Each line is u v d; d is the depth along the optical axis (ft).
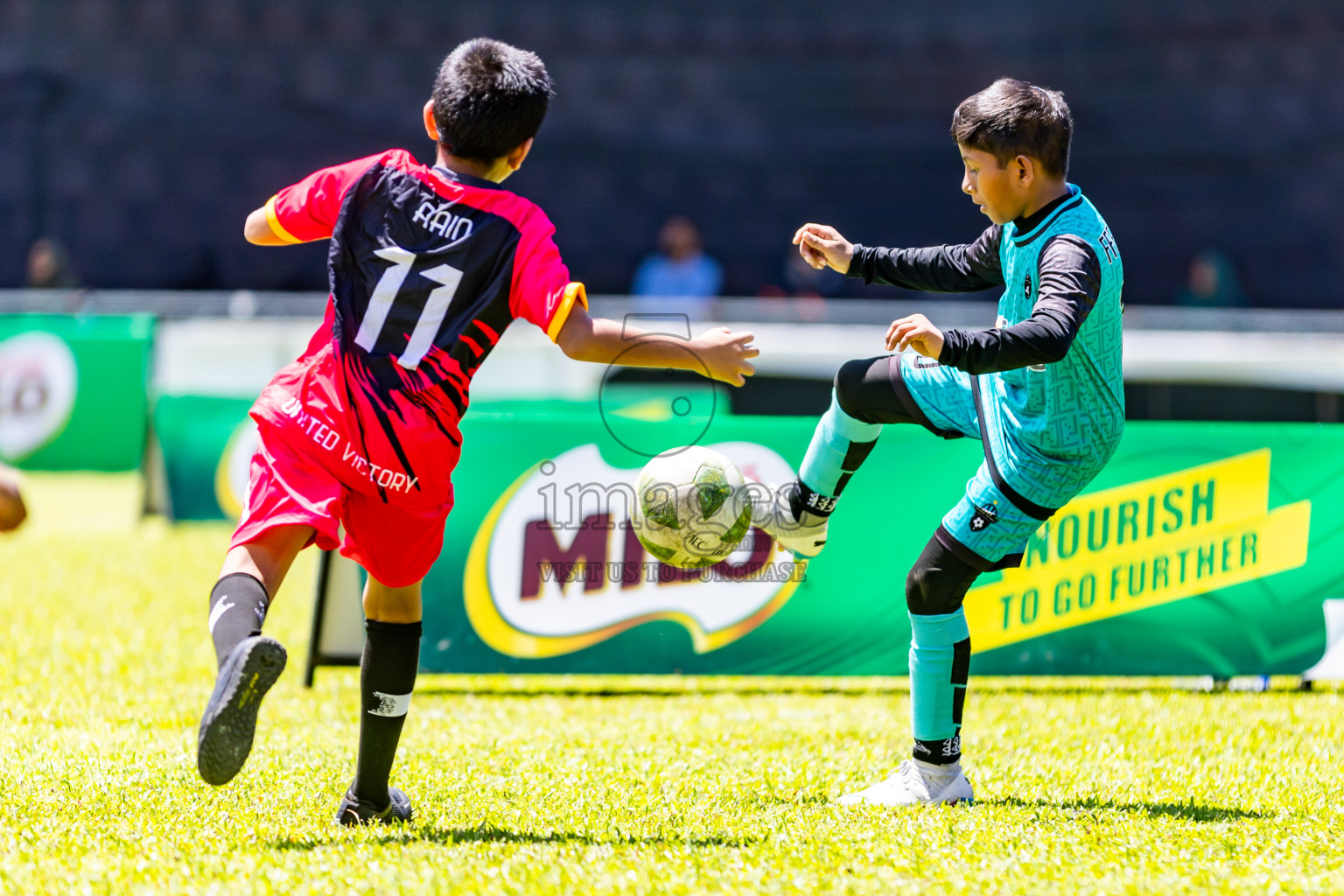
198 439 108.37
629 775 44.47
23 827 36.35
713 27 225.35
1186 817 39.01
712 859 33.81
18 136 211.20
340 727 50.90
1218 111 224.12
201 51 215.72
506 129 33.73
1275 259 223.51
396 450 33.22
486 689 59.67
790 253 204.23
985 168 37.35
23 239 211.20
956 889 31.30
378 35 219.20
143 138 214.48
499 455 57.88
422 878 31.63
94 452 114.52
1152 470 58.65
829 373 100.53
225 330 109.70
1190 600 58.70
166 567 87.71
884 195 226.58
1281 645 58.80
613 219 224.74
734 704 57.36
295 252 213.66
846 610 58.80
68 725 50.37
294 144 217.97
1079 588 58.39
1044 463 38.34
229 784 41.83
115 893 30.50
